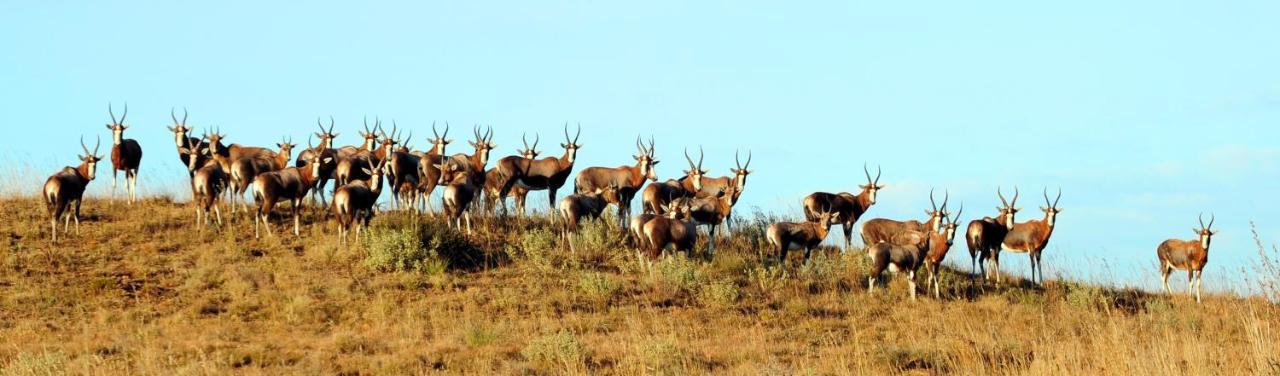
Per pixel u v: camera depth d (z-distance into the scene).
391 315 48.47
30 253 53.62
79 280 51.03
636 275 56.66
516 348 43.69
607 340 45.56
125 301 49.00
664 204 63.66
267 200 56.94
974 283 61.19
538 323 47.94
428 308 49.78
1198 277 59.50
